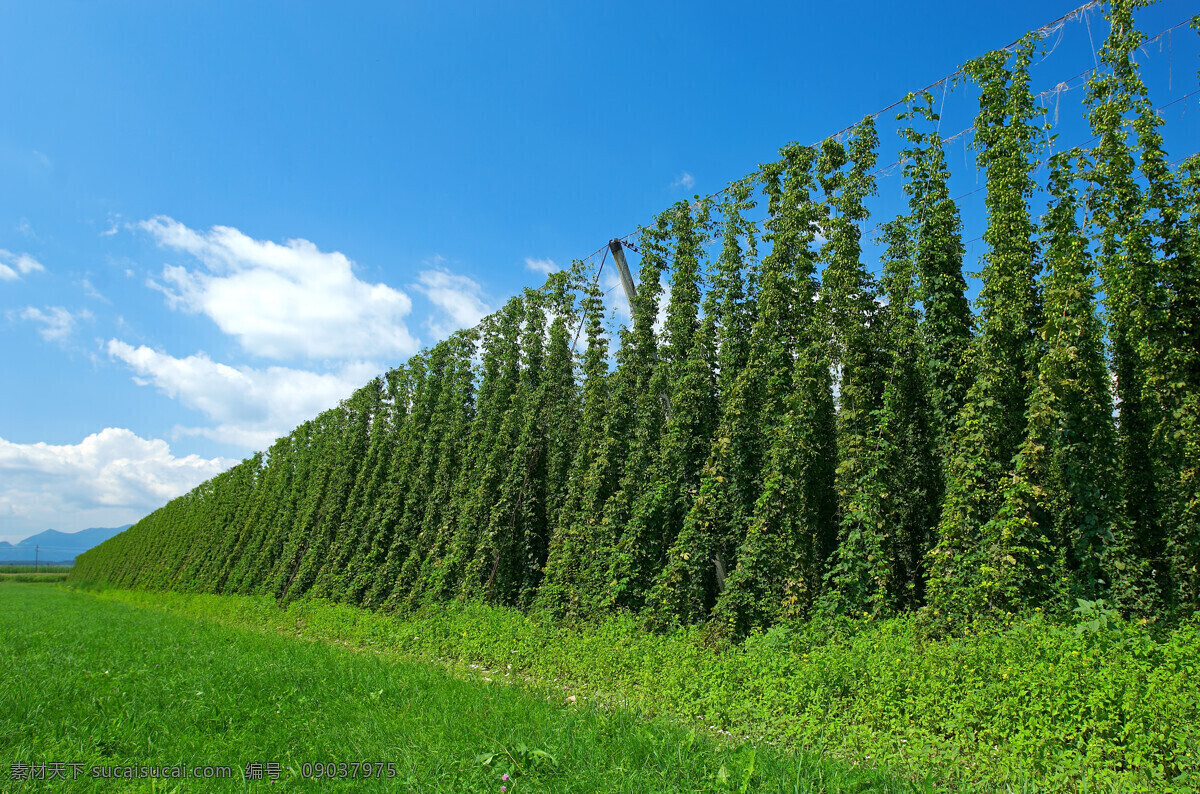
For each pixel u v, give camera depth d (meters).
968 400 11.02
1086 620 8.34
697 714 8.45
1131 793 5.32
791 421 12.55
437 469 24.25
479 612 17.12
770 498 12.44
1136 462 10.00
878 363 12.67
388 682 9.55
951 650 8.22
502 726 7.11
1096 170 9.92
